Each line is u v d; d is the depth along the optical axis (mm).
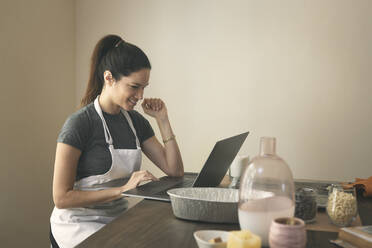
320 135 2795
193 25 2953
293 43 2803
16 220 2445
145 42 3031
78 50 3117
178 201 1113
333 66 2756
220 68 2920
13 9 2383
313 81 2787
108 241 939
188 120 2986
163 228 1044
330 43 2752
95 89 1853
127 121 1907
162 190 1511
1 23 2289
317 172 2814
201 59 2947
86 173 1688
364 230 941
